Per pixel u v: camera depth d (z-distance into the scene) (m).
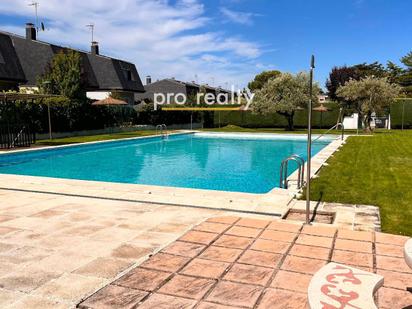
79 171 12.95
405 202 6.47
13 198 6.73
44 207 6.08
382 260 3.89
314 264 3.80
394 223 5.25
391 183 8.21
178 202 6.32
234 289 3.28
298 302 3.06
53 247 4.29
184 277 3.51
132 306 3.01
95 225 5.11
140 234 4.73
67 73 24.34
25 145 16.62
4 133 16.45
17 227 5.04
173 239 4.55
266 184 10.67
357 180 8.59
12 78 24.19
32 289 3.29
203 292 3.23
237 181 11.14
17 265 3.80
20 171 12.76
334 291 2.12
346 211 5.85
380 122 33.19
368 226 5.07
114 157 16.36
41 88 24.12
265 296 3.16
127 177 11.85
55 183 8.05
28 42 29.17
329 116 33.12
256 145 21.23
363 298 2.05
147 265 3.78
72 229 4.94
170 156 16.80
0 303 3.05
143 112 30.00
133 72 37.56
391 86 25.72
